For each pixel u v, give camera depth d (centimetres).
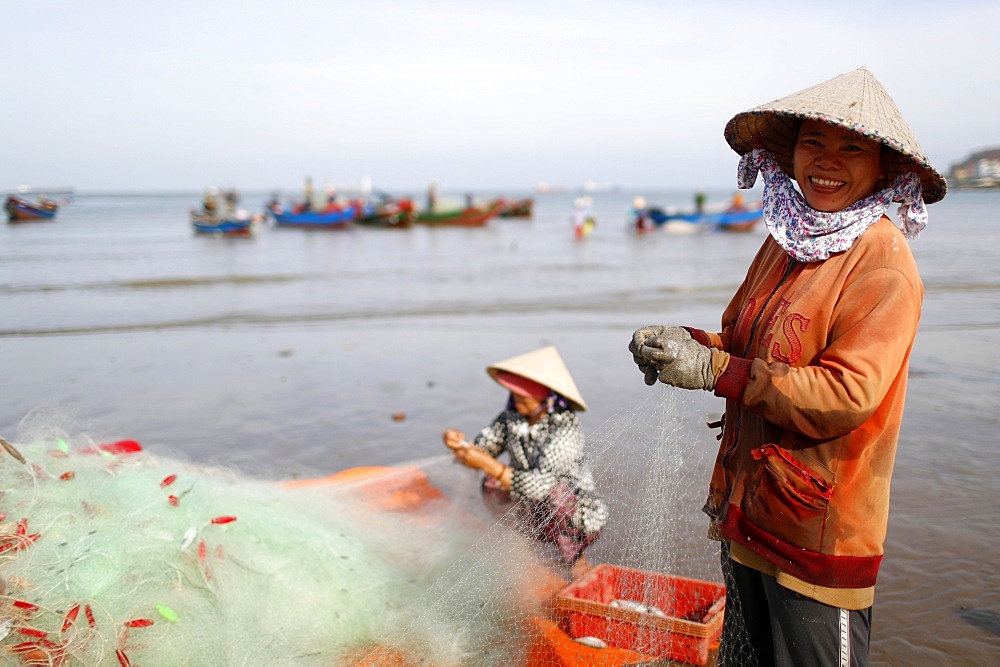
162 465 372
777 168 254
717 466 264
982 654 334
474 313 1247
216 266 2020
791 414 209
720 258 2298
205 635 288
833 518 222
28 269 1866
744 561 245
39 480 323
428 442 632
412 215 4506
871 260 220
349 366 890
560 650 321
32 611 271
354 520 402
